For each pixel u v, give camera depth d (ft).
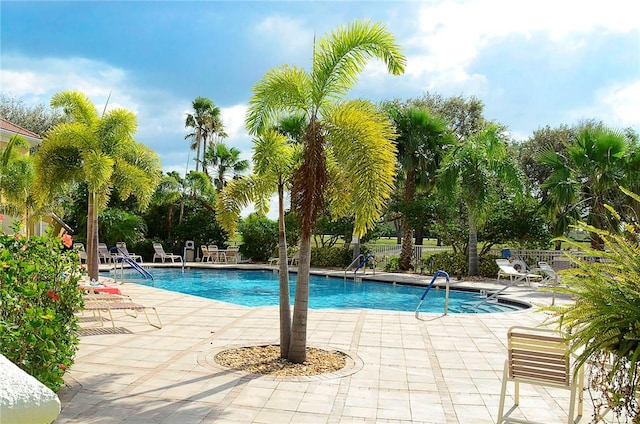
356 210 19.04
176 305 35.96
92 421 14.69
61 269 16.47
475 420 15.30
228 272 72.84
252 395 17.07
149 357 21.65
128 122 46.50
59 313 15.89
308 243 20.95
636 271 10.36
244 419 15.01
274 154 21.50
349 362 21.34
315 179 19.61
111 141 47.03
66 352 15.42
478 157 58.08
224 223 22.52
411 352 23.16
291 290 56.95
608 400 10.60
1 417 2.96
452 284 53.88
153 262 81.35
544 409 16.31
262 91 20.90
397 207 66.64
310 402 16.51
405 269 68.13
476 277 59.31
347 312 33.53
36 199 46.47
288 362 21.04
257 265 76.38
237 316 31.63
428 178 65.98
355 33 19.95
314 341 25.08
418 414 15.67
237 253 82.23
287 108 21.45
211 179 94.12
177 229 86.69
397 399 16.96
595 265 10.91
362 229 19.45
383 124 19.93
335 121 19.79
